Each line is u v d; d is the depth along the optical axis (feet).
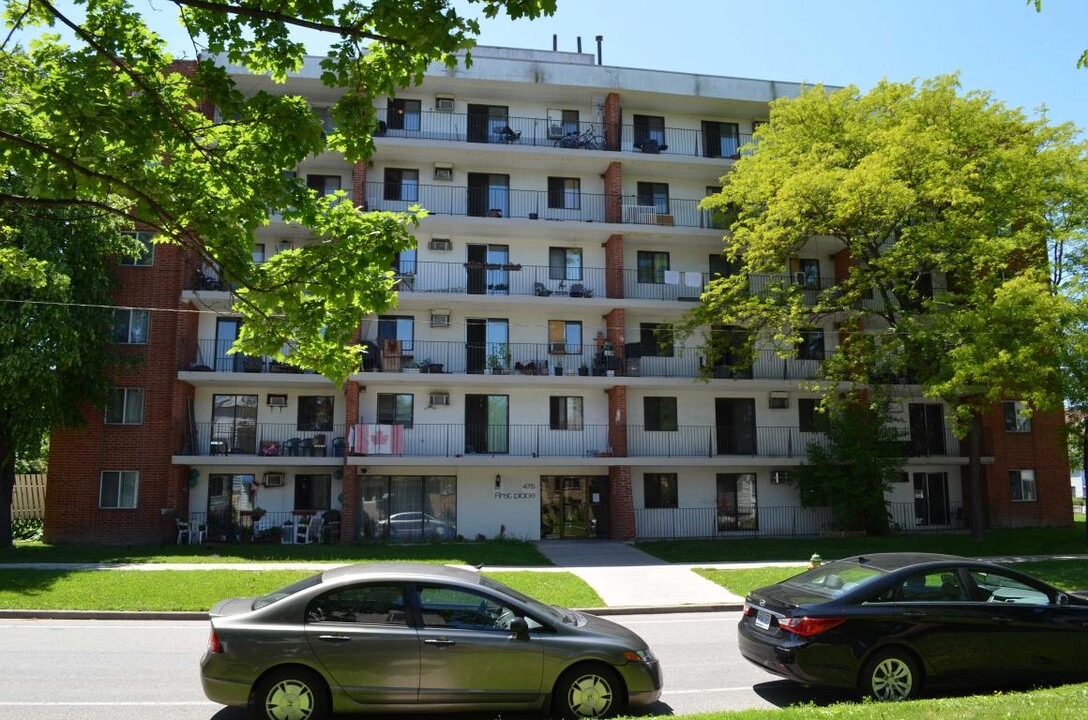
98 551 72.43
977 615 26.99
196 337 88.53
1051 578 57.62
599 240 98.58
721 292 90.17
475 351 93.20
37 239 70.54
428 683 23.21
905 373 93.97
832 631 26.14
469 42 21.04
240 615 23.59
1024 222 85.56
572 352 95.30
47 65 23.91
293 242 91.50
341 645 23.08
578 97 100.01
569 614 26.48
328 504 88.79
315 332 28.35
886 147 78.69
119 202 57.26
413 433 90.27
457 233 95.35
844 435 93.04
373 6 20.30
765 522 97.45
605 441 94.43
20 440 76.38
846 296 82.69
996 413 103.60
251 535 85.05
